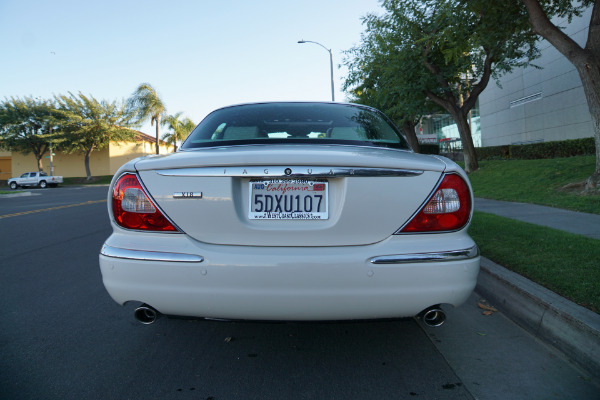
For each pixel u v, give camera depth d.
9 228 8.55
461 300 2.21
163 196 2.22
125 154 46.41
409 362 2.64
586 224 6.24
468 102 17.31
